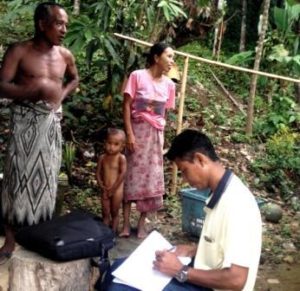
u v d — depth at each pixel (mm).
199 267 2412
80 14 5734
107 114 6160
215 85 8117
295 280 4078
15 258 2744
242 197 2299
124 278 2477
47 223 2873
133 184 4270
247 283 2287
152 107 4223
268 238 4797
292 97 7840
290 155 6383
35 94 3375
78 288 2785
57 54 3490
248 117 6844
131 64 5668
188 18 6438
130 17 5633
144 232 4414
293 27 8234
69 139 5992
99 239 2770
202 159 2336
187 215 4566
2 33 7688
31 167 3477
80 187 5289
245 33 9625
